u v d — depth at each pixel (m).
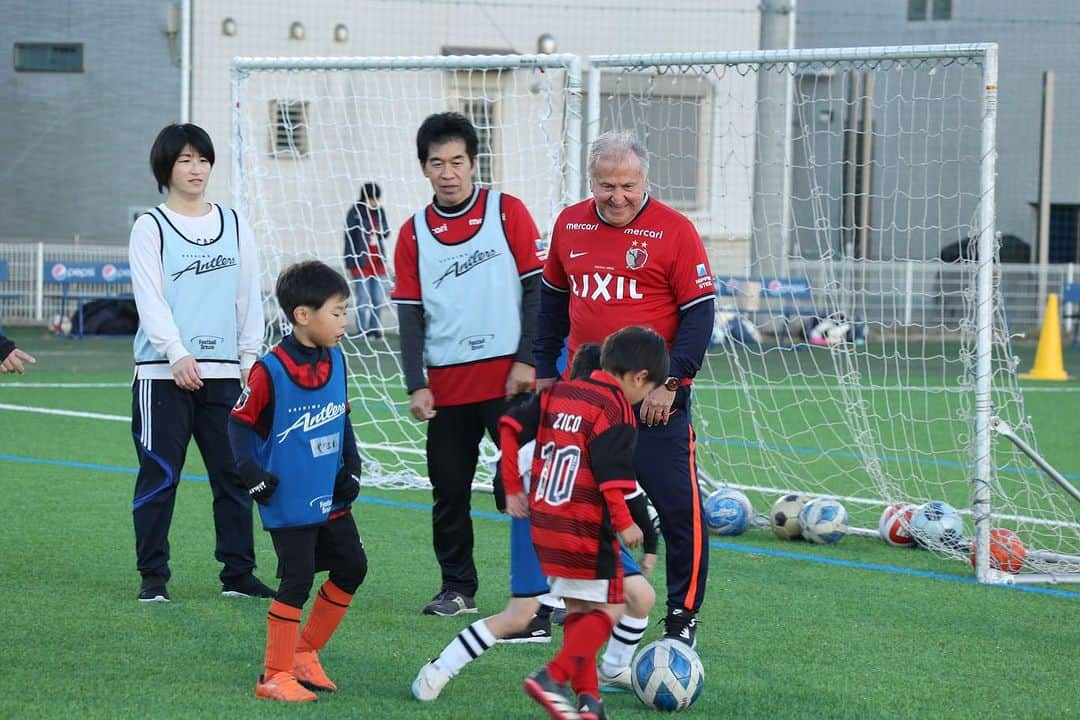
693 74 14.40
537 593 7.19
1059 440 18.86
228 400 9.57
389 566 10.70
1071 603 9.99
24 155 38.62
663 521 8.16
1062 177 48.66
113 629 8.58
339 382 7.49
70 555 10.73
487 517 13.02
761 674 7.93
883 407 22.25
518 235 9.22
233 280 9.61
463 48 34.34
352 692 7.37
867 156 27.98
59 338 31.70
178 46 37.84
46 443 16.70
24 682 7.36
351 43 33.59
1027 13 48.22
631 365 6.79
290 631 7.22
